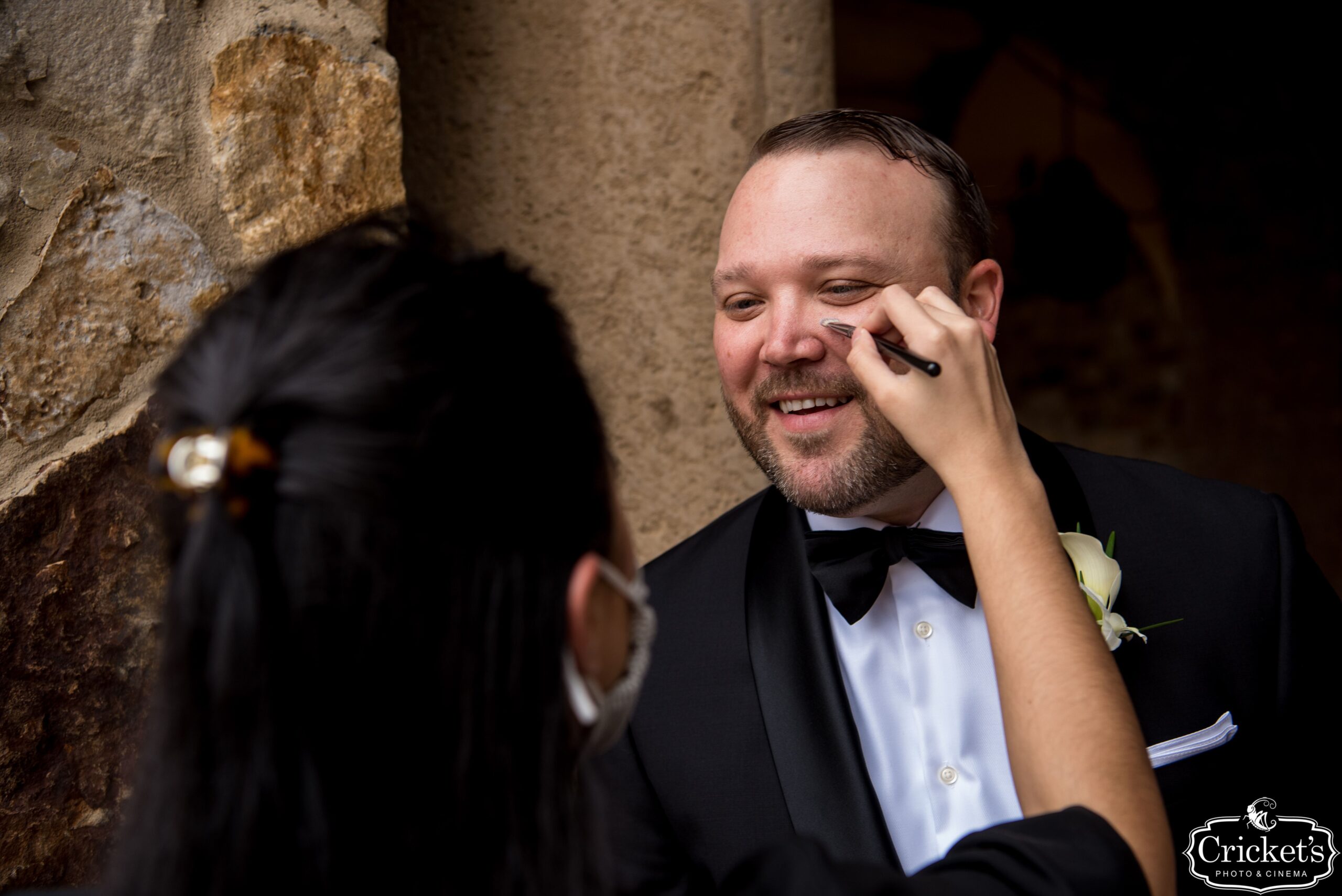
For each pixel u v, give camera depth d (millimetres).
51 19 1018
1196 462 5449
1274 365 5336
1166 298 5484
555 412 568
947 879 626
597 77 1529
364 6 1226
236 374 517
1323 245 5242
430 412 514
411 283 547
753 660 1103
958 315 829
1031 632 715
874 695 1109
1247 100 5312
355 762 505
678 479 1563
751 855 665
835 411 1072
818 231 1030
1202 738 1017
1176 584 1093
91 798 1013
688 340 1563
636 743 1119
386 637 506
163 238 1073
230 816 492
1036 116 5531
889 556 1081
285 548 500
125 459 1043
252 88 1126
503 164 1532
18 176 1000
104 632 1024
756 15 1580
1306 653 1090
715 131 1567
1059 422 5570
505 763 534
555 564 565
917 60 5363
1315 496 5270
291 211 1149
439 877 521
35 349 1006
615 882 938
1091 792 667
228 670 488
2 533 973
